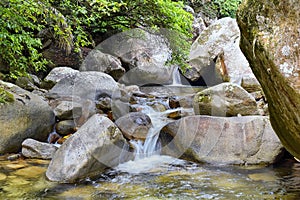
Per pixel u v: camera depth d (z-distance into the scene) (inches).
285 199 77.4
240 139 112.6
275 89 55.4
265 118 115.5
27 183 86.2
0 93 117.7
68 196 78.4
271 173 99.4
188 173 100.0
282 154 110.2
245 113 131.5
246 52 63.7
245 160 109.1
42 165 102.3
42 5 119.6
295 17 49.1
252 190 84.0
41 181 88.0
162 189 85.4
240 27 61.8
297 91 48.0
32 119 122.0
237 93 131.4
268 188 85.7
